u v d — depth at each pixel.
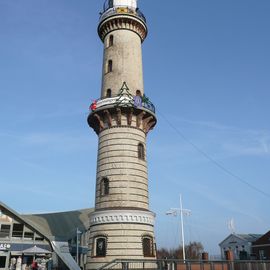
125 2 44.31
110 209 33.47
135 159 36.03
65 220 56.69
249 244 106.31
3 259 42.12
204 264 27.42
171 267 26.66
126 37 41.72
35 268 40.19
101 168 36.09
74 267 42.44
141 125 38.09
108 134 36.91
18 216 43.41
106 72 40.75
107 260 31.77
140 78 41.00
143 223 33.59
